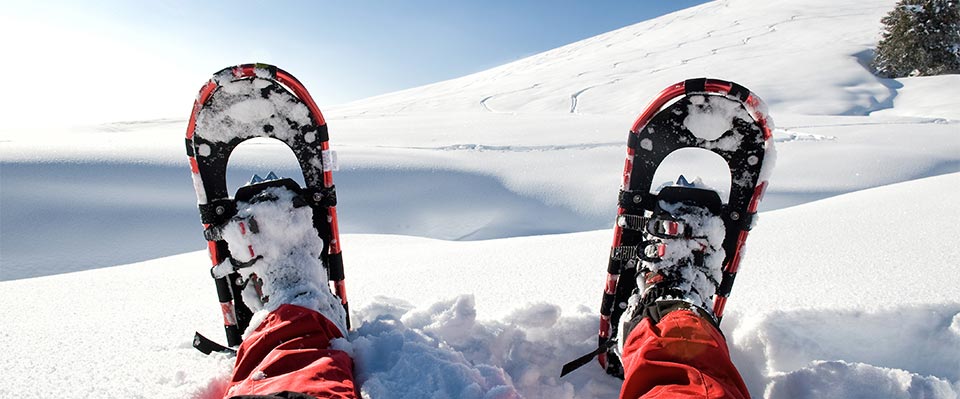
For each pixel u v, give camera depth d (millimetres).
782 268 1782
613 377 1312
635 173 1489
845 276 1640
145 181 5707
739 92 1355
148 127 13406
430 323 1363
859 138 8695
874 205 2584
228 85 1435
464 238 5676
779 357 1275
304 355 1008
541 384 1272
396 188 6406
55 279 2109
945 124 10188
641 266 1440
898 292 1463
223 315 1393
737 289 1625
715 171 6941
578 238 2590
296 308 1144
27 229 4770
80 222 4969
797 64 20438
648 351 976
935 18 19906
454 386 1059
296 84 1420
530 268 1976
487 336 1346
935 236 1943
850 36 24531
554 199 6375
